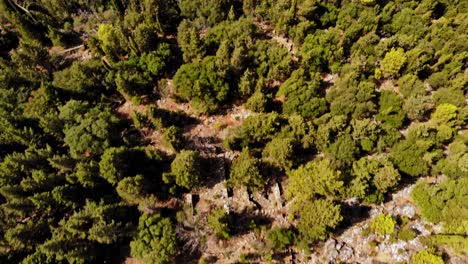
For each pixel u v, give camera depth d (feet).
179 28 216.54
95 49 212.23
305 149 168.25
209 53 211.61
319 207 138.41
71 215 153.99
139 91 196.75
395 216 147.13
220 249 144.56
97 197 155.74
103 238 133.69
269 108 187.42
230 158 173.78
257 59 198.39
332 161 157.38
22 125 176.45
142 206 148.46
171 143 166.71
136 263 143.54
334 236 145.59
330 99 182.80
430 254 128.57
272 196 159.84
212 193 161.27
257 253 142.41
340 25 222.07
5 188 142.61
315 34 211.41
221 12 228.84
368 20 213.25
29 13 234.17
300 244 140.15
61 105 186.80
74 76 192.65
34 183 148.77
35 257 131.75
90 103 197.36
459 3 226.99
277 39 226.58
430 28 209.46
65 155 160.35
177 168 151.84
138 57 204.95
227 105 194.59
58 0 237.25
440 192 142.72
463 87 177.58
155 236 136.26
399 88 189.88
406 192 155.02
